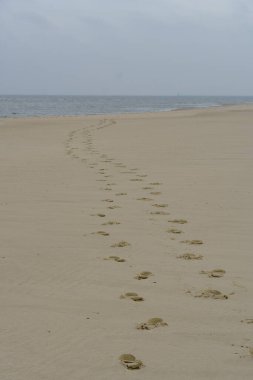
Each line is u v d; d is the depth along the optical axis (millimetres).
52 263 6137
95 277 5688
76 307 4902
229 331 4430
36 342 4184
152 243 6914
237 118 33062
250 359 3961
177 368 3822
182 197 9594
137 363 3844
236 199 9312
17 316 4691
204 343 4207
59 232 7426
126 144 18484
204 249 6656
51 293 5246
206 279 5641
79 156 15484
